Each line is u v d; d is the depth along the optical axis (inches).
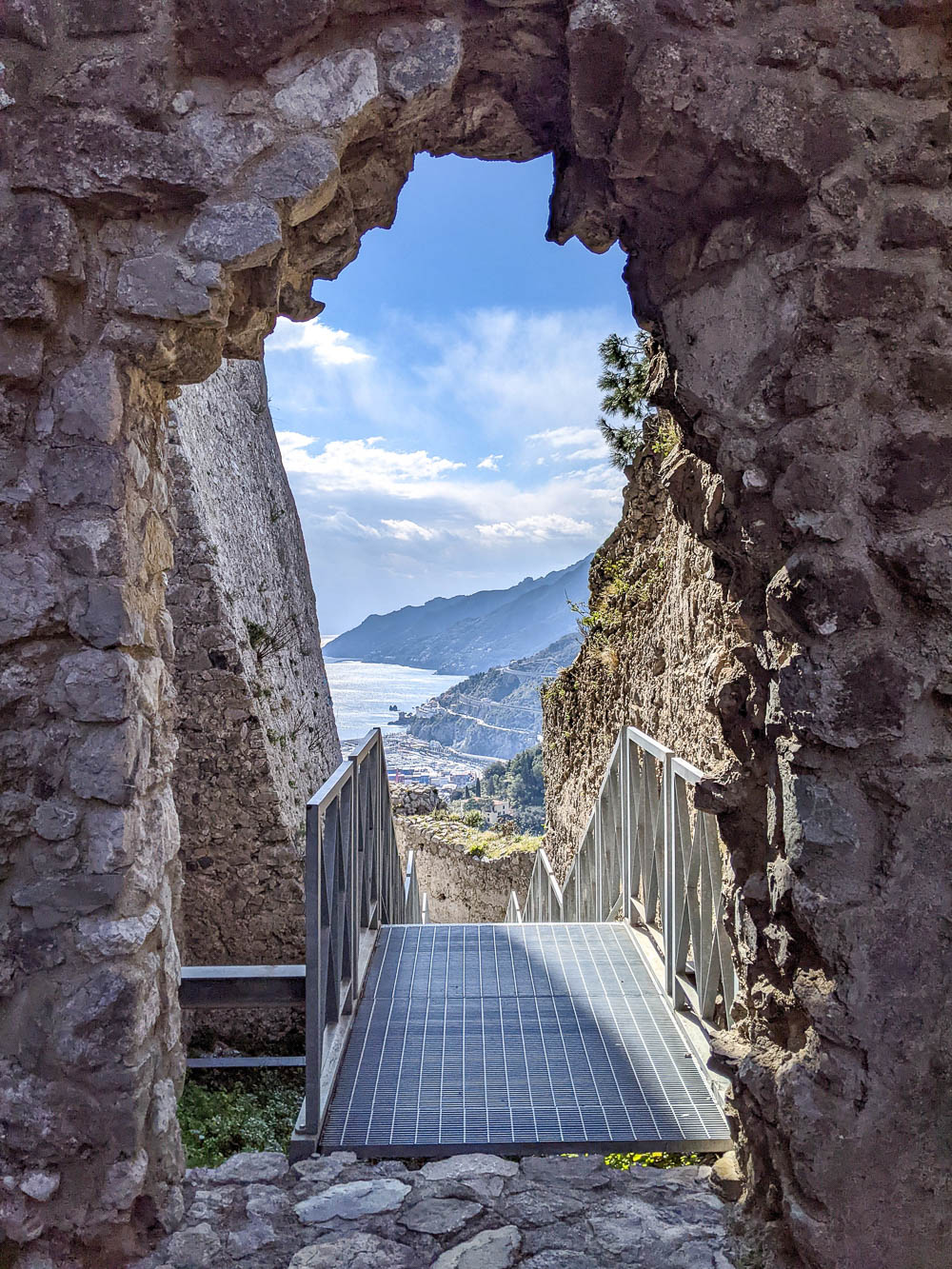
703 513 94.3
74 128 79.4
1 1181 79.3
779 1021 85.7
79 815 80.0
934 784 76.2
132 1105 79.7
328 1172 91.6
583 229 97.0
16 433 80.6
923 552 76.0
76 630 80.0
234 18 79.5
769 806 86.5
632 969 139.8
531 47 84.4
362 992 132.1
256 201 80.7
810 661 77.8
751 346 82.7
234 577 261.3
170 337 82.7
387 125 86.7
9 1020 80.0
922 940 75.9
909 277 78.4
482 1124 99.1
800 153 78.3
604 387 281.9
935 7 78.0
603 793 189.8
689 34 78.7
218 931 239.9
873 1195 75.8
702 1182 90.2
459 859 460.1
